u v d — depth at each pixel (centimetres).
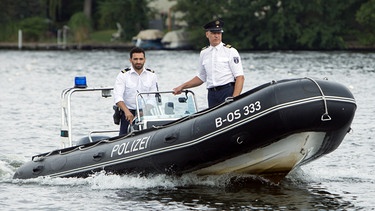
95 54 12275
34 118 5091
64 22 15938
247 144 2808
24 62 10519
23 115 5244
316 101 2739
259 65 9400
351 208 2698
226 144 2817
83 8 16175
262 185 2991
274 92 2756
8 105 5812
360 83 6994
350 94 2809
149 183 2964
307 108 2736
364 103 5522
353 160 3544
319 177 3153
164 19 15200
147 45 14012
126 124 3114
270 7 14275
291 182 3061
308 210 2669
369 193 2900
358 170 3322
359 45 14138
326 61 10119
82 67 9538
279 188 2956
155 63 9894
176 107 3086
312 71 8400
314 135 2814
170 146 2883
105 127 4612
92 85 7212
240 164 2903
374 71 8338
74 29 15075
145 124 3045
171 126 2917
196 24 14312
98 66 9669
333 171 3284
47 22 15525
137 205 2745
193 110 3094
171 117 3067
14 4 15512
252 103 2777
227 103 2825
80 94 6269
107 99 5909
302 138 2809
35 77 8275
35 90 6956
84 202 2798
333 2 14188
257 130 2775
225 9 14300
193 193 2878
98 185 2991
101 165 3002
